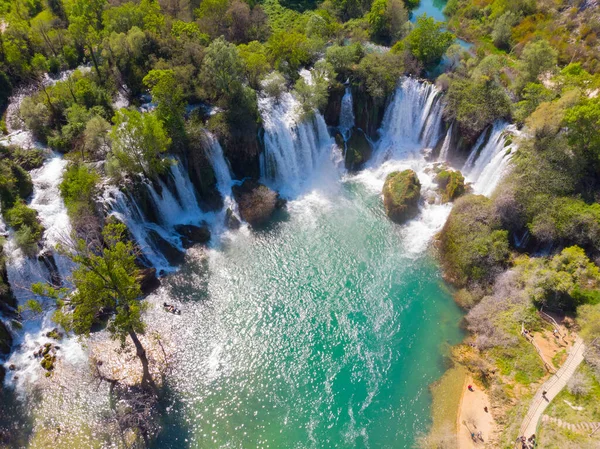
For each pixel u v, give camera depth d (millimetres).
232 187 76438
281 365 54812
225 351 56000
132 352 54750
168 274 64938
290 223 74062
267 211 74125
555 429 44594
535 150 68875
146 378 51094
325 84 80562
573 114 62844
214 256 68000
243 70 75438
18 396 50062
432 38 88062
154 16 85125
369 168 85875
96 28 87125
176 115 69688
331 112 86375
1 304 55188
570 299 56031
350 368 54719
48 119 73125
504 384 50500
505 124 76875
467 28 120562
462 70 85688
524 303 57312
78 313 43281
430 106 84625
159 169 65000
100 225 61406
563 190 64250
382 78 83625
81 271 44375
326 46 96938
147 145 61594
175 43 81625
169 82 66250
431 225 73938
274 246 70125
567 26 109750
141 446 46500
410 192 74625
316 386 52812
